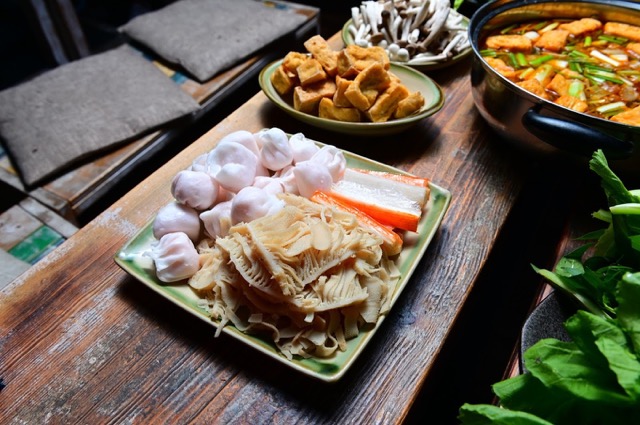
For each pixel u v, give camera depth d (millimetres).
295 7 1189
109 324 488
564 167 610
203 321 461
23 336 481
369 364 459
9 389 449
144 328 485
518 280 846
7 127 884
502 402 372
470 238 562
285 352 440
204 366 460
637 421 343
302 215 474
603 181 442
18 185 829
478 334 810
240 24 1085
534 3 766
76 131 864
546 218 850
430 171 637
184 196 504
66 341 477
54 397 445
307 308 441
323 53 686
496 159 653
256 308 458
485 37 772
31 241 743
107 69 985
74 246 550
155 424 431
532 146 602
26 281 520
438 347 472
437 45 791
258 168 558
